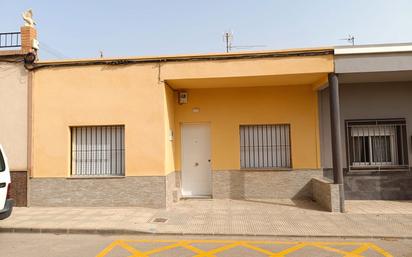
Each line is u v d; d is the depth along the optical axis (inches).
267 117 411.5
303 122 408.2
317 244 244.7
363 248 234.7
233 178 409.1
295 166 405.7
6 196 266.8
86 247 237.3
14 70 372.8
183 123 421.1
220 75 353.1
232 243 247.4
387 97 409.1
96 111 362.6
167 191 355.9
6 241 252.4
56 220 302.0
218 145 412.8
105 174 373.4
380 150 409.4
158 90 357.1
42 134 366.9
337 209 334.3
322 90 408.5
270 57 350.0
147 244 244.8
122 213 329.1
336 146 340.8
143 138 356.2
